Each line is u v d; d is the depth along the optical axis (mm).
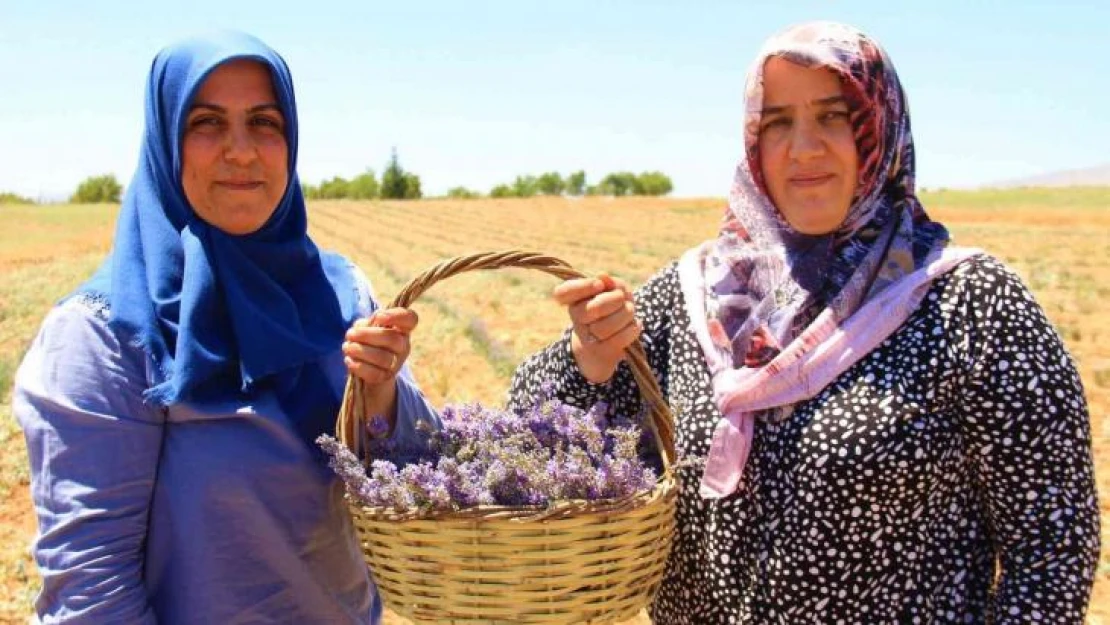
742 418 2354
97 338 2246
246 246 2443
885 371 2234
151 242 2373
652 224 51031
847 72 2248
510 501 2172
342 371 2568
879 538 2227
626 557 2174
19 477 7480
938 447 2197
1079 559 2102
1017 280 2199
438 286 20375
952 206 57594
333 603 2539
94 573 2201
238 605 2371
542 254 2352
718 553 2396
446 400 10367
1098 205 55031
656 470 2521
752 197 2459
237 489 2332
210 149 2348
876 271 2299
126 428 2248
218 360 2291
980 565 2283
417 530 2148
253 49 2371
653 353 2672
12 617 5250
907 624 2246
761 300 2422
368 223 53094
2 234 44000
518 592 2117
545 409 2441
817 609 2264
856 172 2318
